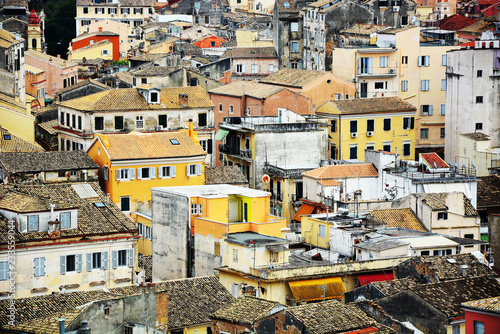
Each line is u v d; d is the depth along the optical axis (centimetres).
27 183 16012
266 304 10425
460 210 15550
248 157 18600
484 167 19850
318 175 17062
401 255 13762
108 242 12750
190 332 11625
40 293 12269
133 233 12950
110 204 13462
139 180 16938
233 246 13350
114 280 12812
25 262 12200
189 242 14238
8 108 18675
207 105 19638
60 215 12556
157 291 10375
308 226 14912
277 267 13100
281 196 17962
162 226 14750
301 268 13050
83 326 9612
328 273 13188
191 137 17788
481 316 9900
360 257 13888
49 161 16638
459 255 12925
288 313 10206
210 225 13862
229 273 13362
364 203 16125
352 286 13300
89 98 19462
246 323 10138
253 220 14225
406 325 10806
